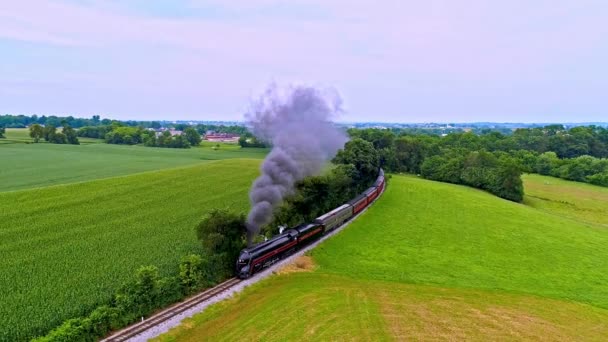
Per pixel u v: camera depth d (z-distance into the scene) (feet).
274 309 88.43
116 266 102.89
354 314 87.86
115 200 175.63
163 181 222.07
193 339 76.64
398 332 81.30
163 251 114.42
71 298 86.07
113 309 78.59
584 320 92.17
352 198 195.52
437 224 165.89
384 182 239.91
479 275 116.37
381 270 116.47
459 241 146.30
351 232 149.28
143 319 82.79
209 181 228.02
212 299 92.32
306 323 82.94
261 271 109.40
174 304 89.76
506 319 89.97
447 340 79.41
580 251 142.51
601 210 235.61
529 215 191.42
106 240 123.03
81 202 168.96
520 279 115.34
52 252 112.06
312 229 130.41
